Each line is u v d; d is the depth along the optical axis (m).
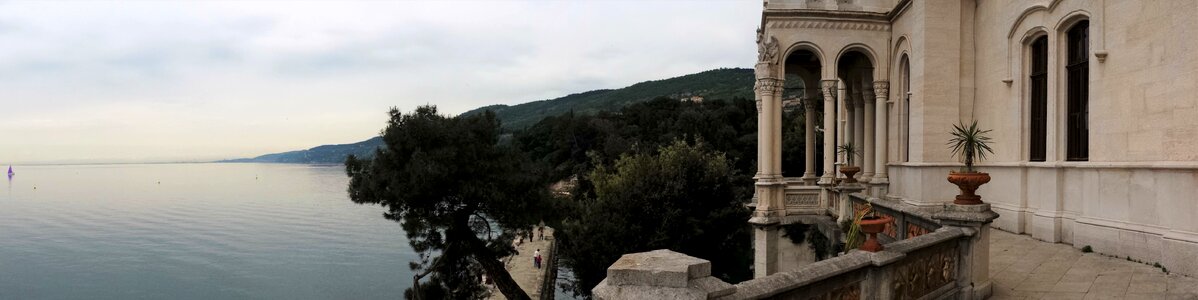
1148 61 11.40
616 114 119.12
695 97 191.25
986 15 17.45
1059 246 13.41
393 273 69.94
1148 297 8.78
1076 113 14.00
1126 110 11.98
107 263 77.12
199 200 171.00
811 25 22.61
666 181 38.84
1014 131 16.06
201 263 76.44
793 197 22.81
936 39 18.05
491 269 25.05
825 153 23.19
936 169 17.95
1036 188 15.09
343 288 63.34
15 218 126.06
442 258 24.22
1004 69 16.47
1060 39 14.47
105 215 131.25
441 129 24.16
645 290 4.50
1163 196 10.88
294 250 84.81
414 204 23.64
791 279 5.46
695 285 4.53
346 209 143.12
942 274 8.20
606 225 36.59
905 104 21.47
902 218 11.49
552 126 114.75
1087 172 13.11
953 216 8.73
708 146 68.50
